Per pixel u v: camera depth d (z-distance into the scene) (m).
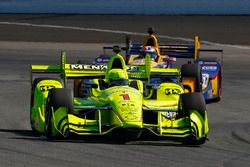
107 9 78.94
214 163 20.69
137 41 60.44
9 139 23.44
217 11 77.00
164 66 36.69
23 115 30.08
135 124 22.55
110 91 24.67
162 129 23.34
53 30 66.25
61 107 23.31
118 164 19.91
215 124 29.16
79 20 72.75
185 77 33.84
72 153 21.12
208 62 37.25
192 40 61.19
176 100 27.11
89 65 27.91
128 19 73.19
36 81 26.80
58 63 48.75
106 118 24.52
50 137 23.42
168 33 64.81
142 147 22.67
